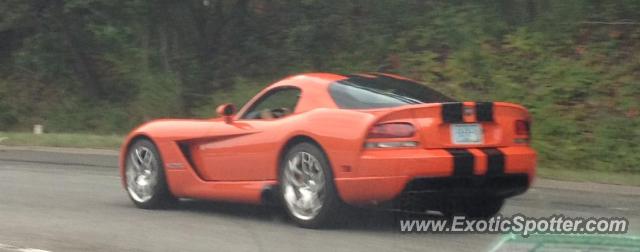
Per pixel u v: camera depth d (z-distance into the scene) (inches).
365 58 909.2
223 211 386.6
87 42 1045.8
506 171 318.7
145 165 393.4
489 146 322.0
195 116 946.7
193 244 313.1
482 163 311.7
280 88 359.3
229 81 985.5
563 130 699.4
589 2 805.2
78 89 1080.2
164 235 331.3
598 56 757.9
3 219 370.6
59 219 370.0
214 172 366.9
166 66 984.3
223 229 342.3
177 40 1002.7
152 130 388.5
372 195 310.2
